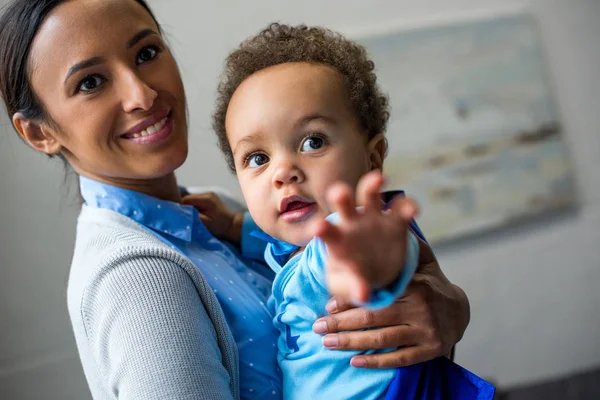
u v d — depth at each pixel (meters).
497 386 2.95
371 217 0.68
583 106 3.02
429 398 0.99
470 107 2.88
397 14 2.84
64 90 1.09
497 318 3.01
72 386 2.50
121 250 0.94
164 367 0.86
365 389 0.95
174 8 2.61
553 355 3.05
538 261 3.02
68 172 1.36
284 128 0.97
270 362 1.03
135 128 1.11
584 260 3.05
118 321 0.90
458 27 2.86
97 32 1.09
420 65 2.83
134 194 1.14
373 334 0.95
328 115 0.98
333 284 0.67
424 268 1.05
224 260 1.17
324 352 0.97
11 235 2.44
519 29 2.92
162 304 0.90
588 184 3.04
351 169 0.98
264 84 1.01
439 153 2.86
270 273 1.25
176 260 0.95
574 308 3.05
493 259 2.98
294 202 0.96
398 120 2.82
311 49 1.05
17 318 2.45
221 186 2.63
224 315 1.02
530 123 2.94
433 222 2.88
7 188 2.43
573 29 2.99
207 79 2.63
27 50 1.10
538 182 2.96
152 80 1.13
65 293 2.49
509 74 2.91
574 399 2.91
